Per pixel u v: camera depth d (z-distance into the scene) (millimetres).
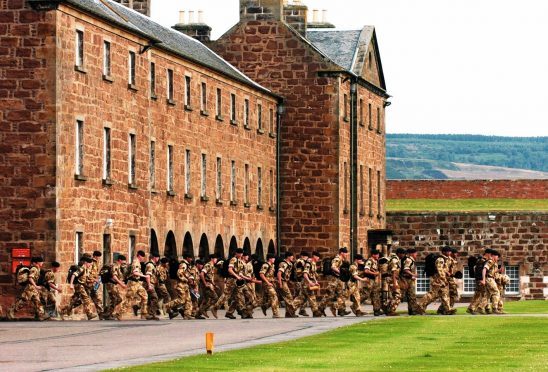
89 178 85750
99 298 80000
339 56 132500
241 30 128500
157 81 99750
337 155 126938
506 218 140750
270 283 84250
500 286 92250
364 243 133500
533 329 64312
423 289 142250
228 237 114500
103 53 88625
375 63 139250
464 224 141250
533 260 140375
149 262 80500
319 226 126750
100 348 54312
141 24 104125
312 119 127188
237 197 117062
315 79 127250
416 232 141875
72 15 83562
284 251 127250
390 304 83375
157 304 80312
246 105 120188
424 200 170750
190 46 116000
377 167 139500
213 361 46625
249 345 54625
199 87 108875
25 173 81188
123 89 91938
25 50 81438
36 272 78000
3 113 81562
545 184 173625
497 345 54250
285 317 84750
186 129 105688
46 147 81125
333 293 85312
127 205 92188
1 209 81125
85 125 85375
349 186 130500
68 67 83000
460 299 140750
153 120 98812
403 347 53156
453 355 49562
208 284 84188
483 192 174125
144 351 52531
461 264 141250
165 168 101000
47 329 67938
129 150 93125
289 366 45031
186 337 60656
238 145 117562
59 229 81062
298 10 131000
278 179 127312
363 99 134000
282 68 127812
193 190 106875
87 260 79438
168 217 101312
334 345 54188
